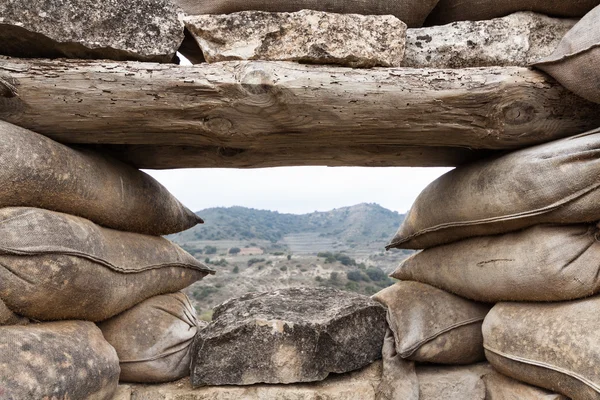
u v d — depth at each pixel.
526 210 2.25
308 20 2.28
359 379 2.71
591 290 2.16
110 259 2.33
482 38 2.50
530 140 2.38
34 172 2.07
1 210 1.99
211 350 2.54
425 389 2.62
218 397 2.52
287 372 2.56
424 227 2.85
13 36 2.17
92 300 2.23
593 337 1.99
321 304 2.88
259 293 3.11
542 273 2.21
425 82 2.26
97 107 2.19
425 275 2.91
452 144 2.44
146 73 2.18
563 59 2.15
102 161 2.49
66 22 2.18
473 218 2.51
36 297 1.98
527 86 2.27
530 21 2.53
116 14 2.24
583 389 1.99
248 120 2.26
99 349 2.19
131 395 2.54
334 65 2.29
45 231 2.01
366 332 2.78
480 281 2.53
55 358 1.90
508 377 2.52
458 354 2.72
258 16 2.32
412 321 2.72
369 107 2.25
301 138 2.38
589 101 2.29
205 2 2.43
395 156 2.75
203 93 2.18
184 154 2.73
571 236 2.20
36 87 2.14
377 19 2.34
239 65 2.22
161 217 2.84
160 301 2.76
